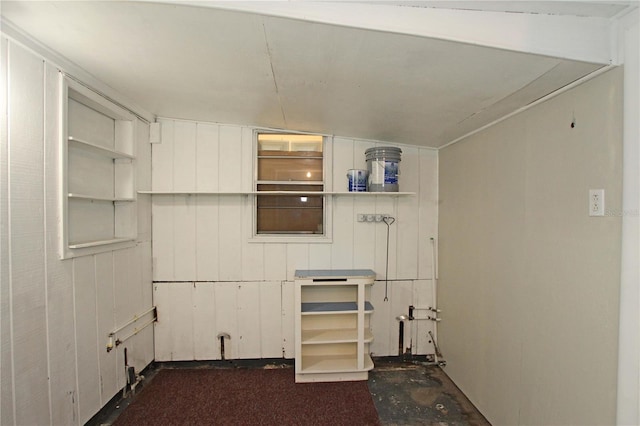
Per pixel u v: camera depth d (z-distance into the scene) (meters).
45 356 1.61
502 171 1.96
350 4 1.16
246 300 2.85
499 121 1.99
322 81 1.73
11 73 1.41
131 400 2.32
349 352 2.83
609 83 1.26
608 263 1.26
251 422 2.10
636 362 1.15
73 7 1.21
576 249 1.41
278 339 2.88
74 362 1.83
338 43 1.31
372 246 2.90
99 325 2.06
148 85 2.02
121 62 1.69
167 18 1.24
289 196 2.91
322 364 2.63
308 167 2.93
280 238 2.85
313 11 1.15
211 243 2.82
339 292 2.88
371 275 2.61
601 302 1.29
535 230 1.67
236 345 2.85
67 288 1.77
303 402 2.32
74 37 1.45
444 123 2.21
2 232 1.38
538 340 1.64
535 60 1.27
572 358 1.43
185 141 2.79
